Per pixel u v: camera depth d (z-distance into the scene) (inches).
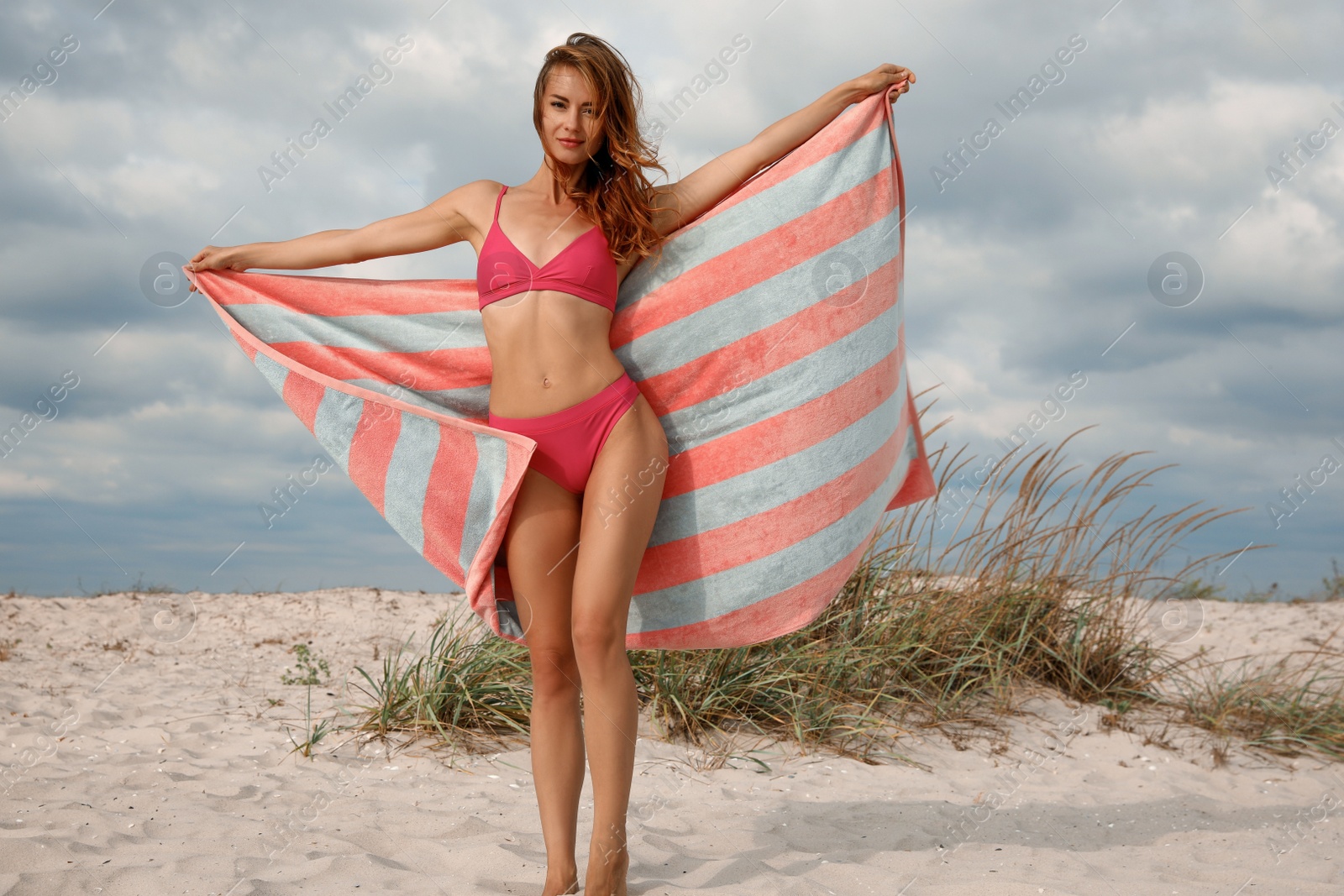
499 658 189.3
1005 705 213.6
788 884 106.0
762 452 119.7
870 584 221.8
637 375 118.3
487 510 110.8
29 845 108.0
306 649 237.3
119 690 222.2
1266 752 208.2
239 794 143.9
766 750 184.7
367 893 96.5
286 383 123.1
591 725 95.9
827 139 119.6
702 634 123.8
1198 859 132.8
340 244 119.6
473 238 115.0
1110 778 185.5
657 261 117.2
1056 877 117.8
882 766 181.3
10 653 261.1
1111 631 235.9
